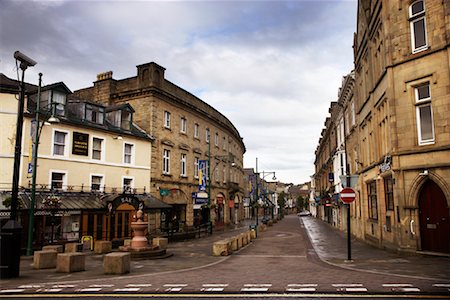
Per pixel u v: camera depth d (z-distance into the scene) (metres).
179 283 10.04
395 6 15.78
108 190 25.33
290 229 35.78
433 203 14.35
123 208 24.03
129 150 28.02
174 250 19.44
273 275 11.05
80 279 10.84
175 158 33.47
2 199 18.75
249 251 18.16
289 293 8.61
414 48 15.27
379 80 17.50
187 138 35.97
